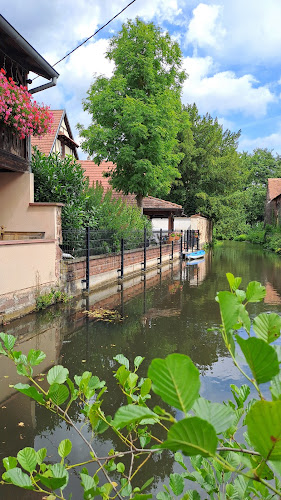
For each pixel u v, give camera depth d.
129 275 13.34
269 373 0.62
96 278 10.38
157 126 14.55
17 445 2.88
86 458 2.72
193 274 14.17
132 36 15.44
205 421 0.49
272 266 17.17
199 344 5.65
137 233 14.37
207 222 33.81
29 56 7.31
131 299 9.14
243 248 31.84
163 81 16.11
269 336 0.98
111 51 16.02
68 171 9.40
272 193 43.97
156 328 6.54
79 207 9.38
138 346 5.50
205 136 31.78
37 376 4.26
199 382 0.57
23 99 6.77
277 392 0.77
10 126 7.07
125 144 15.30
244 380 4.24
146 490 2.36
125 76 15.62
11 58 7.41
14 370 4.41
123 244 12.27
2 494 2.35
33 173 8.84
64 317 7.07
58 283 8.22
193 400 0.56
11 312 6.52
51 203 8.14
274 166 57.44
